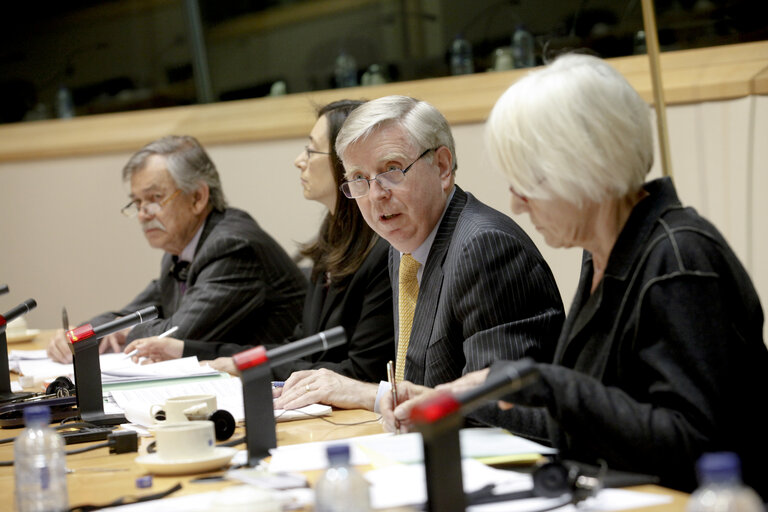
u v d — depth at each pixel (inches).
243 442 77.0
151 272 242.4
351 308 120.7
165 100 244.4
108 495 62.9
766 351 64.6
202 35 239.3
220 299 147.2
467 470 61.1
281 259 155.4
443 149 98.0
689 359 60.2
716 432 59.2
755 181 172.6
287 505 55.9
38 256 247.3
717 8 179.2
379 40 223.6
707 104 177.0
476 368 86.0
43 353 150.3
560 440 68.2
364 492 46.4
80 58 247.0
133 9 244.7
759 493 62.0
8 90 250.2
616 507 52.9
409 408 74.5
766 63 173.8
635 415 59.1
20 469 60.4
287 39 233.5
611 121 63.3
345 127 98.5
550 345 88.4
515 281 88.7
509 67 207.2
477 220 93.0
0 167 247.6
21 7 246.4
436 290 93.7
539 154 63.9
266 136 228.8
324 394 92.4
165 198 155.5
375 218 97.7
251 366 70.0
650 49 183.2
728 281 62.6
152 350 132.5
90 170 243.4
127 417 90.7
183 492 62.3
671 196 65.5
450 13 213.8
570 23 198.7
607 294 65.4
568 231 66.7
